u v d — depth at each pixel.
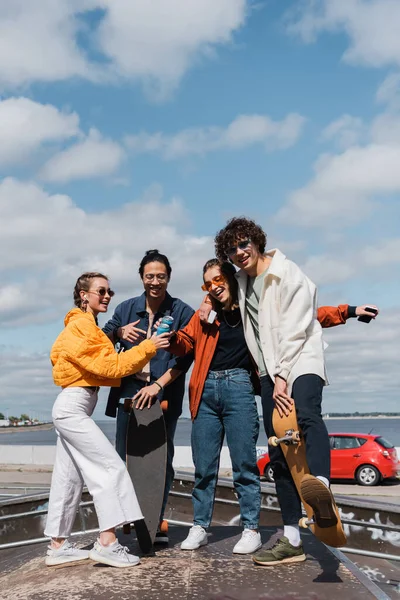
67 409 3.74
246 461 3.91
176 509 6.20
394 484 17.48
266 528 4.67
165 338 3.88
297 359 3.54
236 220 3.82
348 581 3.28
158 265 4.23
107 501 3.65
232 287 3.93
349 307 4.02
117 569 3.57
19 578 3.67
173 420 4.29
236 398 3.93
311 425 3.36
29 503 5.43
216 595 3.11
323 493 2.96
